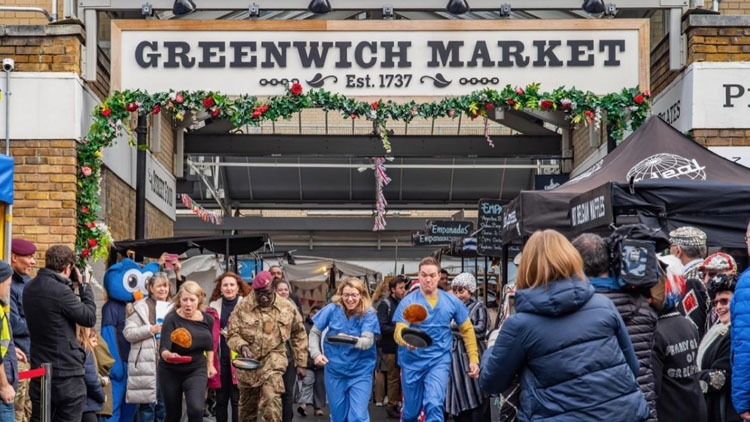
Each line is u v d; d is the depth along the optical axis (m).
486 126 14.70
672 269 6.29
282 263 21.84
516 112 18.38
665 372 6.12
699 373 6.30
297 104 12.49
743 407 5.57
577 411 4.69
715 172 8.66
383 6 12.85
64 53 12.24
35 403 8.10
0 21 16.30
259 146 18.64
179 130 18.36
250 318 10.14
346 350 9.85
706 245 7.50
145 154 14.13
